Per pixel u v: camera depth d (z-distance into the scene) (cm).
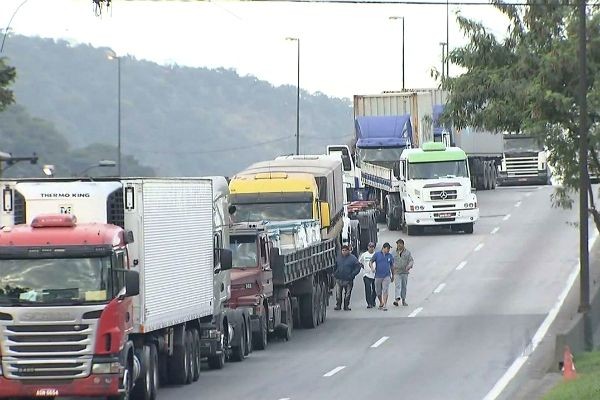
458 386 6206
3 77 9181
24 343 5359
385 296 10325
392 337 8631
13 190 5841
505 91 8506
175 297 6272
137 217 5809
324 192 10869
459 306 10100
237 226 8250
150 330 5881
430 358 7431
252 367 7294
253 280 8050
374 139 16462
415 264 12588
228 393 6141
